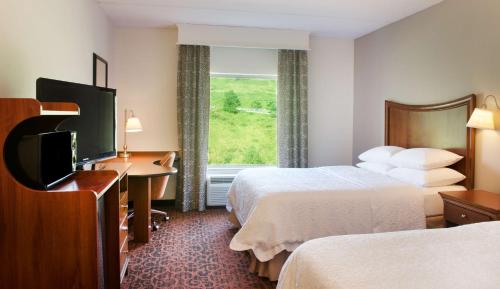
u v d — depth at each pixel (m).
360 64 5.09
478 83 3.09
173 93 4.83
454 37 3.36
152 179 3.95
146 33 4.74
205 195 4.84
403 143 4.08
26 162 1.46
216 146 5.03
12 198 1.41
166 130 4.84
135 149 4.80
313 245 1.59
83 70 3.24
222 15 4.15
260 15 4.14
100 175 1.97
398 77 4.22
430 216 2.99
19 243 1.42
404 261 1.41
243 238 2.60
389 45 4.40
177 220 4.30
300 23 4.45
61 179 1.74
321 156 5.25
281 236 2.60
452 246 1.58
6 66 1.88
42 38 2.33
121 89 4.72
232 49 4.86
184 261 3.05
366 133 4.93
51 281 1.44
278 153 4.93
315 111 5.20
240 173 3.84
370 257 1.45
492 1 2.94
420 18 3.83
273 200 2.67
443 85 3.50
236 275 2.79
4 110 1.37
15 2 1.97
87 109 2.38
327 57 5.20
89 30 3.44
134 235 3.50
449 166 3.38
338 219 2.73
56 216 1.43
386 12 3.93
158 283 2.63
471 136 3.13
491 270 1.34
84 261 1.45
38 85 1.86
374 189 2.92
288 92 4.88
